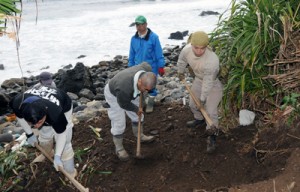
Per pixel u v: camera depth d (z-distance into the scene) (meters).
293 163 3.64
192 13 18.14
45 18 18.33
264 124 4.66
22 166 4.55
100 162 4.64
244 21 4.83
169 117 5.57
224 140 4.70
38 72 10.63
